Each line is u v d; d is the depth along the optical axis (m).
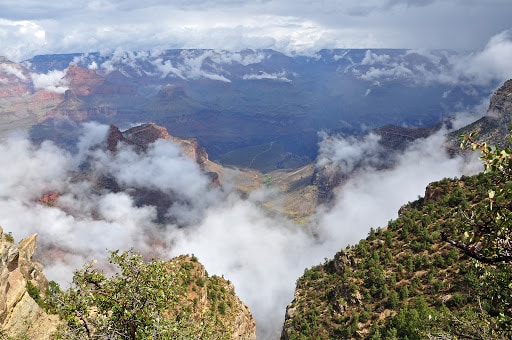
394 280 91.06
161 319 22.94
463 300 70.31
